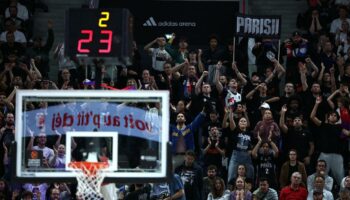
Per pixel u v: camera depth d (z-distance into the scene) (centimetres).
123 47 3406
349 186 4916
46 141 4131
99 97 3447
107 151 3453
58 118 3462
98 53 3409
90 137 3459
